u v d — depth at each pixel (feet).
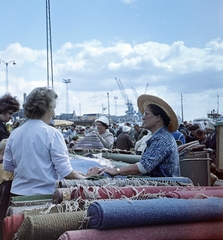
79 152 16.06
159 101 9.54
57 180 7.61
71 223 5.13
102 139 19.26
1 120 14.15
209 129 27.81
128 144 27.48
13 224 5.62
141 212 4.73
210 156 15.39
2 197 10.39
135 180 7.52
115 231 4.66
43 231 4.98
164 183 7.57
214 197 5.76
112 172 8.82
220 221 5.16
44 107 8.35
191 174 13.33
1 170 10.44
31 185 8.09
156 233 4.77
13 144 8.43
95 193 6.08
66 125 70.13
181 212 4.91
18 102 14.39
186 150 13.43
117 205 4.74
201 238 4.97
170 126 9.76
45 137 8.12
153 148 9.11
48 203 6.56
